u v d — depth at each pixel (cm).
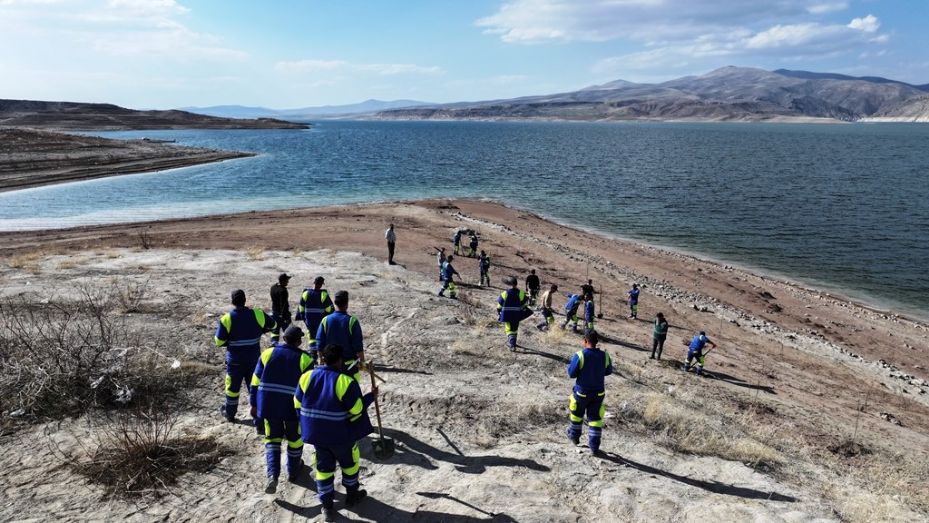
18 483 539
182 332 1024
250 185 5347
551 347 1253
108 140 8375
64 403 693
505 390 904
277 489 559
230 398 697
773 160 9056
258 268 1811
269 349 565
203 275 1636
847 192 5594
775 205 4844
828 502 675
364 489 559
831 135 19825
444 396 837
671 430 840
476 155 9644
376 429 707
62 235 2748
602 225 3981
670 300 2255
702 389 1209
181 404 743
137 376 771
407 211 3800
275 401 546
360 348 688
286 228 3012
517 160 8738
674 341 1722
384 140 14588
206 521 502
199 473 580
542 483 604
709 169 7612
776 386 1424
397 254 2459
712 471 706
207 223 3222
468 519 521
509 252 2784
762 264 3114
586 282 2388
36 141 7206
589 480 622
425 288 1770
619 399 930
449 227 3284
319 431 495
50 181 5056
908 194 5481
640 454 723
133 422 671
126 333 916
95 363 750
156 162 6638
